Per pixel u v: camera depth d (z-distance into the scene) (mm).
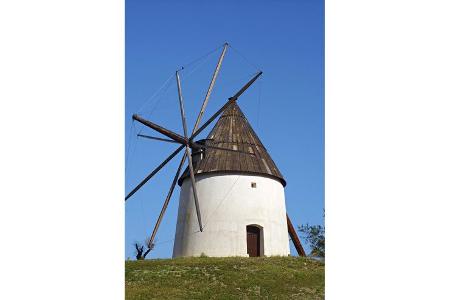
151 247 31844
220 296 20938
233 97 34594
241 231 31609
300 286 22812
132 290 21375
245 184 32500
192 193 33031
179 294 21031
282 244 33062
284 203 34688
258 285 22625
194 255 31656
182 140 33031
